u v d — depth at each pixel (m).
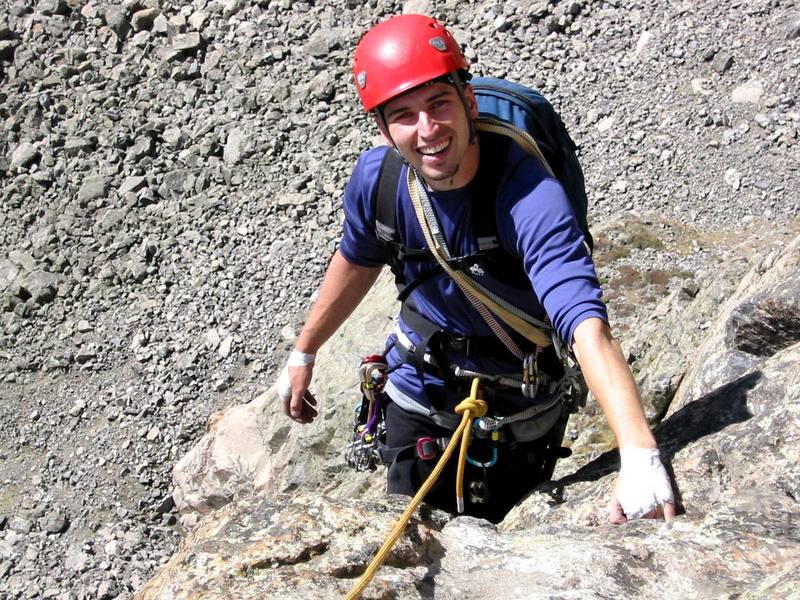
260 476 6.27
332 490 5.33
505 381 2.92
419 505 2.50
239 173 8.77
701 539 2.18
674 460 2.53
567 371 3.03
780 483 2.36
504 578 2.17
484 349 2.89
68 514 7.09
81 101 9.58
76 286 8.52
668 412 3.92
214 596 2.06
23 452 7.58
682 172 7.34
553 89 8.27
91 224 8.86
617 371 2.30
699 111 7.68
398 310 5.66
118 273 8.52
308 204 8.41
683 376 4.07
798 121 7.36
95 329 8.24
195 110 9.25
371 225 2.89
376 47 2.51
